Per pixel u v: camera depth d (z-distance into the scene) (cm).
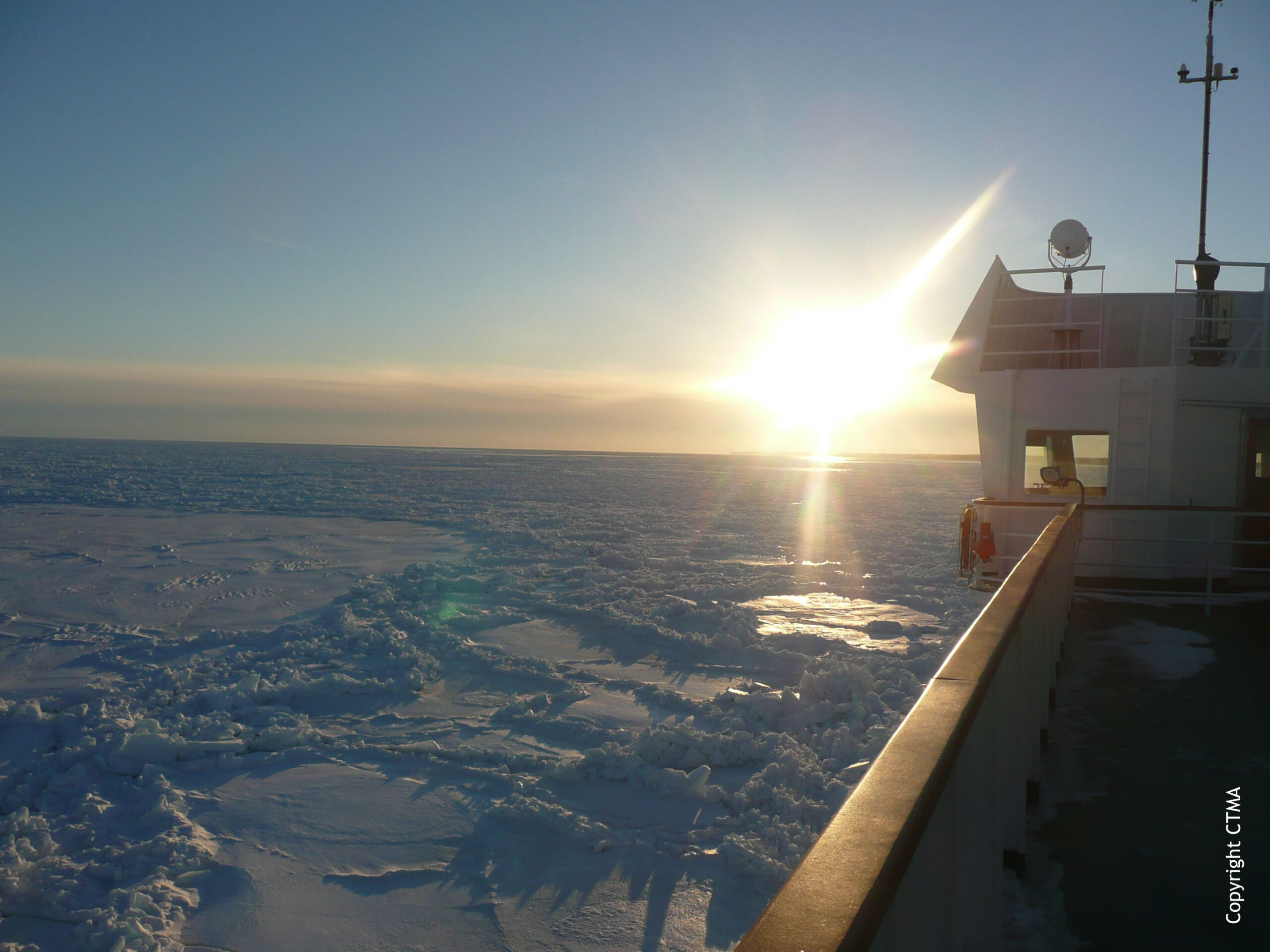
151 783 631
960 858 195
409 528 2594
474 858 509
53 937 444
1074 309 1142
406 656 965
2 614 1278
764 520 3103
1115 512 958
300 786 621
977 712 188
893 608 1334
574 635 1116
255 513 3050
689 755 650
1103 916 305
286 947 423
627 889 467
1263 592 926
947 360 1091
